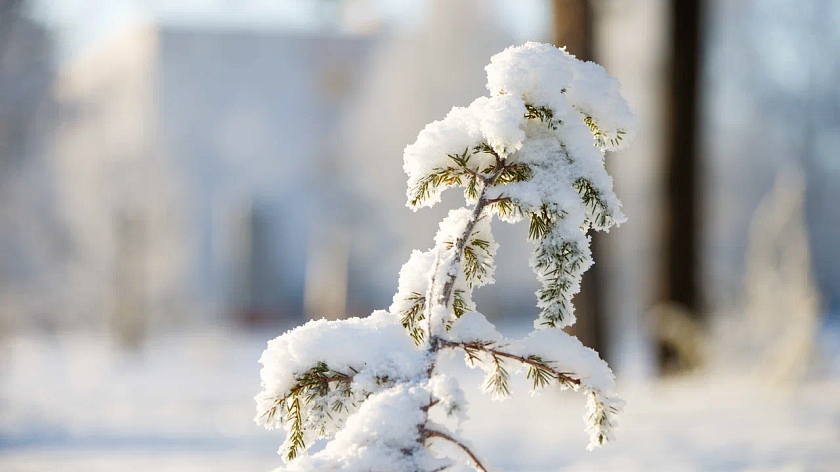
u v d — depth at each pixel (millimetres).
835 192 28906
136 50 36438
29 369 17047
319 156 35938
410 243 27594
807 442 5312
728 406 7234
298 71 40312
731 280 12633
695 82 10977
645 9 14242
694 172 10906
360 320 2152
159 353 20922
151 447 6918
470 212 2152
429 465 1781
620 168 23859
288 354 2016
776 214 9164
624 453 5426
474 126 2082
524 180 2094
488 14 26922
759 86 28609
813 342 8508
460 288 2180
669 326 10141
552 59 2055
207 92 38344
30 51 16141
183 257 29266
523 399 9023
